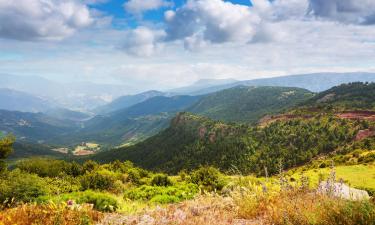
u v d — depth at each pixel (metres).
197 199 8.52
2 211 7.12
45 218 6.73
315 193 7.08
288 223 5.86
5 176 18.06
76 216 6.97
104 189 34.44
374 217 5.27
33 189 16.80
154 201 16.73
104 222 7.19
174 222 6.66
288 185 7.67
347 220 5.42
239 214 7.19
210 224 6.46
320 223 5.61
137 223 7.05
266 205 7.22
